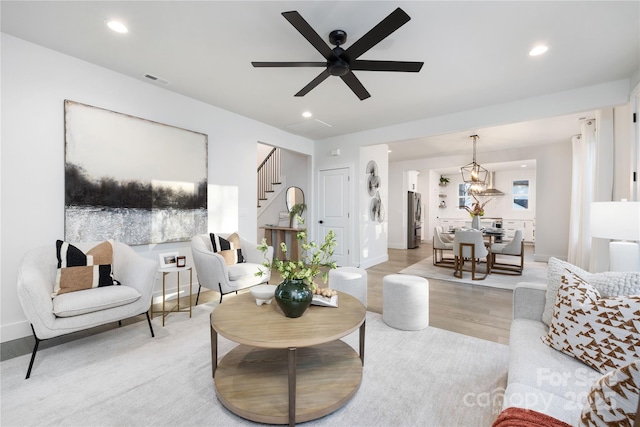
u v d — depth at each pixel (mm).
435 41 2375
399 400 1620
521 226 9164
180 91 3418
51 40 2402
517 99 3604
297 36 2344
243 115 4277
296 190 6305
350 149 5371
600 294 1409
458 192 10438
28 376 1812
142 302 2359
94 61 2740
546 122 4680
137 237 3066
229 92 3441
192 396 1649
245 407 1453
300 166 6152
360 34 2289
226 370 1771
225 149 4059
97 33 2301
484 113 3879
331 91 3381
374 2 1936
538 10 1998
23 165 2393
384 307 2730
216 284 2945
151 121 3189
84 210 2701
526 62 2717
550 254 6086
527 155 6355
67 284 2150
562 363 1243
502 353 2152
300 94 2660
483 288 3994
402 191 8305
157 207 3240
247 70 2902
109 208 2863
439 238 5656
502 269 5188
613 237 1999
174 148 3402
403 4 1944
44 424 1427
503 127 4953
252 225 4449
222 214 4016
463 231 4566
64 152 2594
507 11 2010
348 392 1580
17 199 2365
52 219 2539
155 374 1865
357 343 2340
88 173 2727
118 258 2602
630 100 3008
